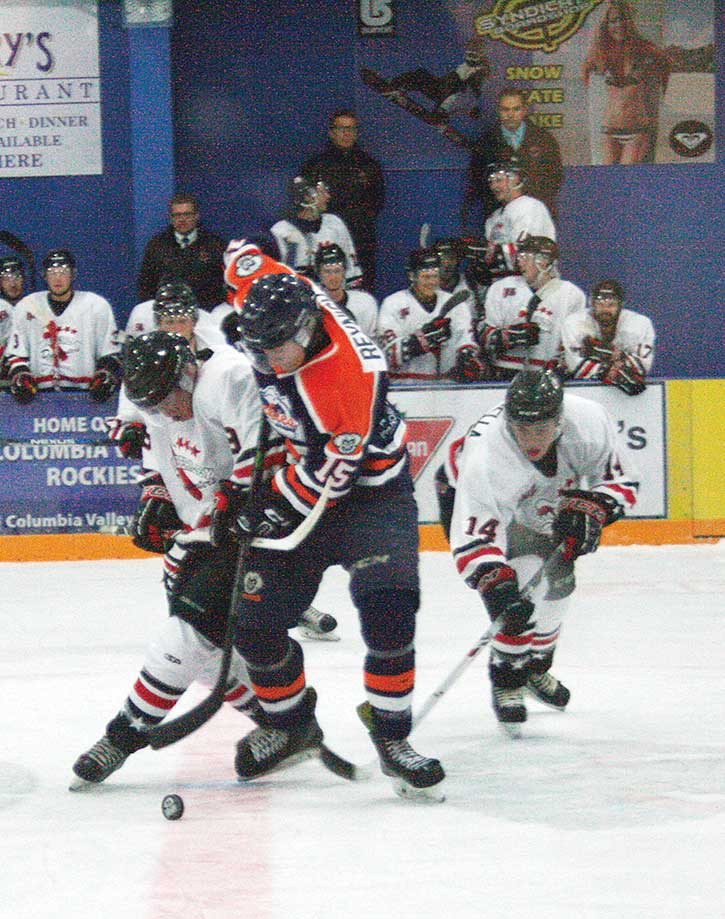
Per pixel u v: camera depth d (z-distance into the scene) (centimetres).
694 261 3294
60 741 1407
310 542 1173
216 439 1241
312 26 3234
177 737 1146
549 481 1331
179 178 3272
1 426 2603
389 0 3219
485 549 1303
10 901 963
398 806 1170
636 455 2606
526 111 3170
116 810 1173
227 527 1215
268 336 1084
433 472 2606
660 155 3262
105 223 3222
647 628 1928
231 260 1272
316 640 1881
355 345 1125
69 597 2247
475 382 2636
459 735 1407
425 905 941
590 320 2661
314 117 3262
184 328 1816
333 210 2962
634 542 2616
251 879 998
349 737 1403
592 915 918
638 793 1192
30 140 3181
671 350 3325
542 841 1068
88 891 980
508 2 3206
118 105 3181
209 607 1209
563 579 1405
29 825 1133
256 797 1206
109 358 2627
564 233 3281
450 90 3231
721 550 2555
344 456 1116
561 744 1362
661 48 3222
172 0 3022
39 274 3231
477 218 3244
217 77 3250
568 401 1330
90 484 2614
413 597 1154
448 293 2712
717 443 2611
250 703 1277
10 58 3139
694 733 1397
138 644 1891
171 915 932
